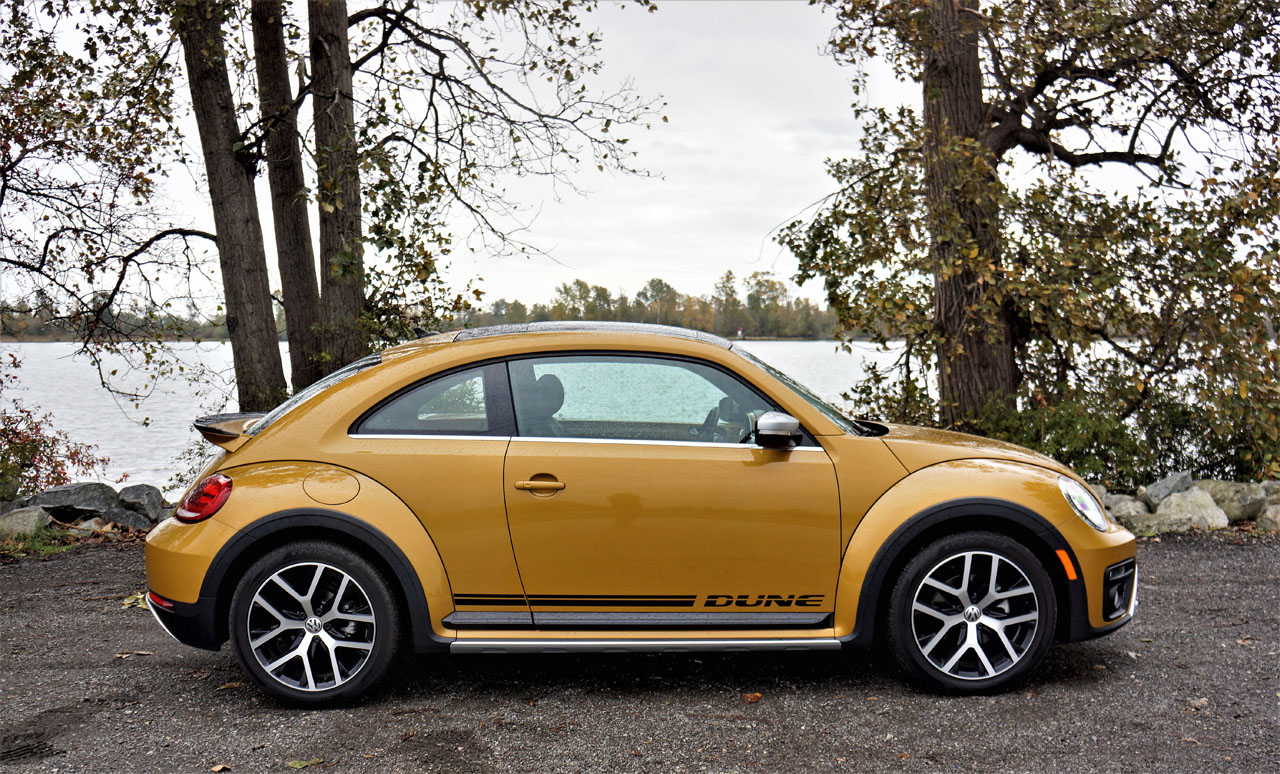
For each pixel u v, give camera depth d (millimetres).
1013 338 9812
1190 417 8594
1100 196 9383
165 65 9781
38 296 11148
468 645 3602
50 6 9047
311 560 3607
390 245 8562
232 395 11391
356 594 3686
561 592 3648
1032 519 3680
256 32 10445
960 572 3750
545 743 3346
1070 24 8523
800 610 3715
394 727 3502
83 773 3117
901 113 9773
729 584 3672
